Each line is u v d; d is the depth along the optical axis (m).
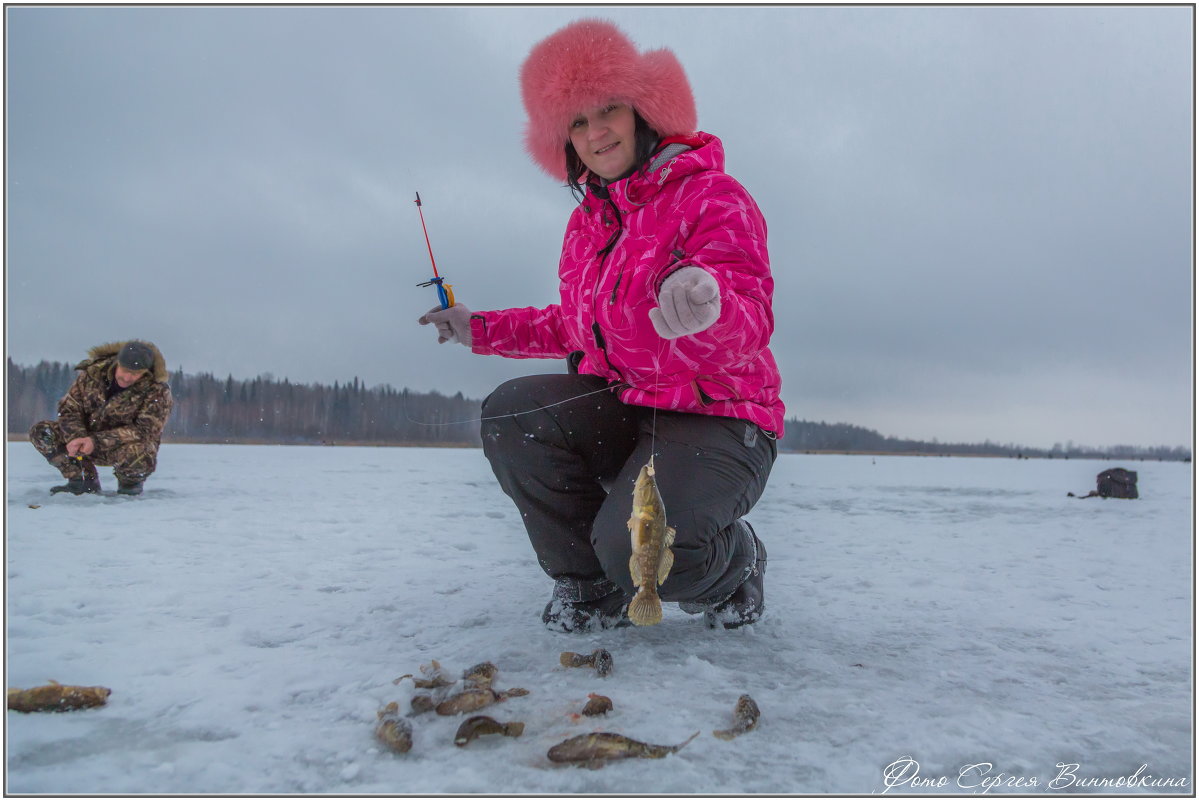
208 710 2.00
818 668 2.48
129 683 2.21
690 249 2.47
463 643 2.65
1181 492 13.98
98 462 7.51
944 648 2.79
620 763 1.73
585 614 2.81
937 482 15.65
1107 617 3.39
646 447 2.64
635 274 2.42
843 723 2.01
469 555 4.78
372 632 2.82
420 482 11.17
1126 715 2.13
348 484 10.37
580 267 2.83
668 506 2.47
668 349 2.49
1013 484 15.34
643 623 2.13
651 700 2.11
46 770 1.66
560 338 3.21
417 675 2.28
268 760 1.72
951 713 2.11
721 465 2.56
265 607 3.20
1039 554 5.52
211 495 8.15
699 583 2.61
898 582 4.21
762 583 3.06
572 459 2.75
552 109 2.71
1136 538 6.62
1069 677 2.47
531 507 2.76
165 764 1.69
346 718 1.97
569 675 2.30
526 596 3.49
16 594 3.32
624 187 2.60
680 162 2.54
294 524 6.03
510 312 3.21
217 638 2.70
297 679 2.26
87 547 4.59
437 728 1.90
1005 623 3.22
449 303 3.19
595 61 2.59
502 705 2.04
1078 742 1.93
